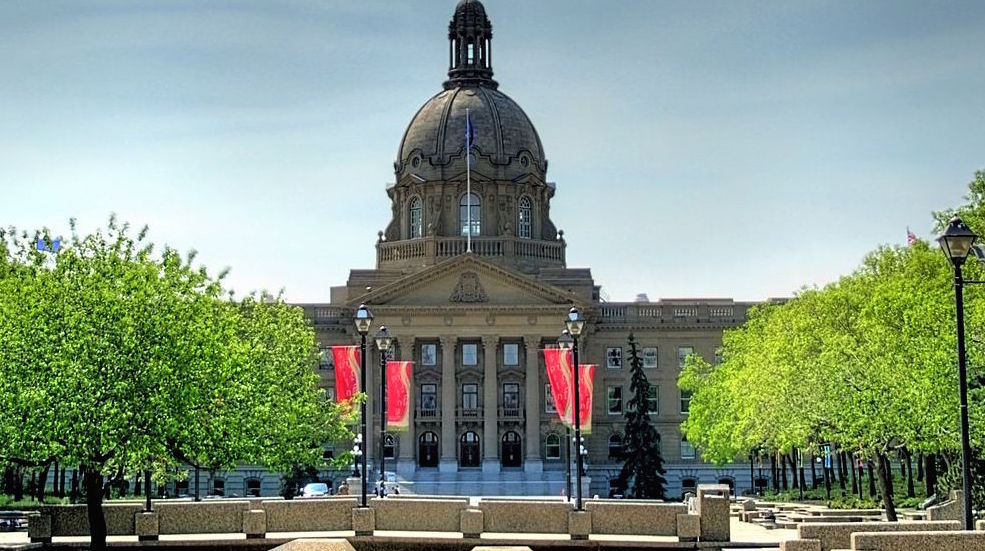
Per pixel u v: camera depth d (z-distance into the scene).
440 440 141.25
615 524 54.94
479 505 55.62
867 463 89.62
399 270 150.88
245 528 54.75
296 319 96.81
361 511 55.84
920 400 62.28
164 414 54.22
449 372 141.00
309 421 90.62
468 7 163.12
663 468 143.50
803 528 44.12
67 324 54.00
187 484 135.00
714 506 53.88
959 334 42.16
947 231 42.34
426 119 159.38
